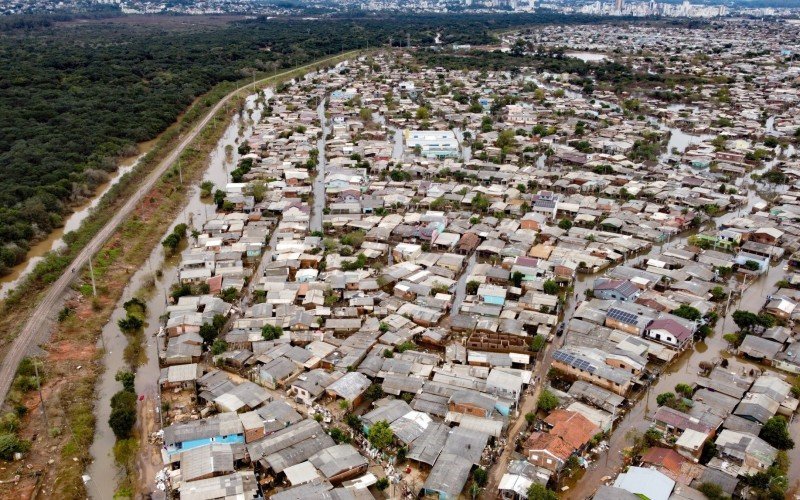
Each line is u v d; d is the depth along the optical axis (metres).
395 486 62.38
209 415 72.94
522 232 124.75
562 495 61.34
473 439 66.81
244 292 104.19
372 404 75.19
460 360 82.62
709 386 77.31
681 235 130.88
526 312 94.56
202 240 121.31
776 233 119.38
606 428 70.00
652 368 83.12
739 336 89.25
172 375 78.69
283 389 78.12
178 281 111.25
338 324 90.94
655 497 58.16
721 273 108.88
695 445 65.38
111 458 67.50
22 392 77.12
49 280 106.50
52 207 139.00
